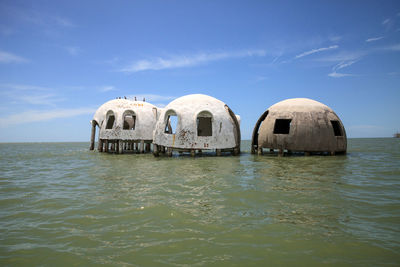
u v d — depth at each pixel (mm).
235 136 17344
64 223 4711
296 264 3180
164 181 8297
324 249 3555
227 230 4238
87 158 17516
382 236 3945
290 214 4973
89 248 3701
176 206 5547
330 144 15188
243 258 3338
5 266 3244
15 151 29422
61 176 9938
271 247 3633
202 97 17516
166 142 16500
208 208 5398
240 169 10664
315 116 15305
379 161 12938
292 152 18953
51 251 3633
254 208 5363
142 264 3229
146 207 5504
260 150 16859
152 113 21500
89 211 5355
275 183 7703
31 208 5691
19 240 4016
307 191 6711
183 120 16344
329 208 5312
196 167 11500
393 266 3104
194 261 3275
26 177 9891
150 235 4090
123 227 4445
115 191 7055
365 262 3209
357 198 6039
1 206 5898
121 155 19672
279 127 19906
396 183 7625
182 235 4066
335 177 8609
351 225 4398
